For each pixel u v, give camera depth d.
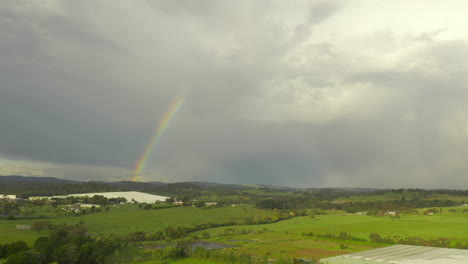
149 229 165.62
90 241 111.69
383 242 131.88
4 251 87.50
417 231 156.12
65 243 101.62
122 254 111.81
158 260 103.62
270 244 136.75
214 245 136.75
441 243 120.38
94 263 94.69
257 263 96.81
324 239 148.38
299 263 96.19
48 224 142.88
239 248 127.88
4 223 145.88
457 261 83.19
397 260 84.56
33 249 88.38
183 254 111.19
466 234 145.50
